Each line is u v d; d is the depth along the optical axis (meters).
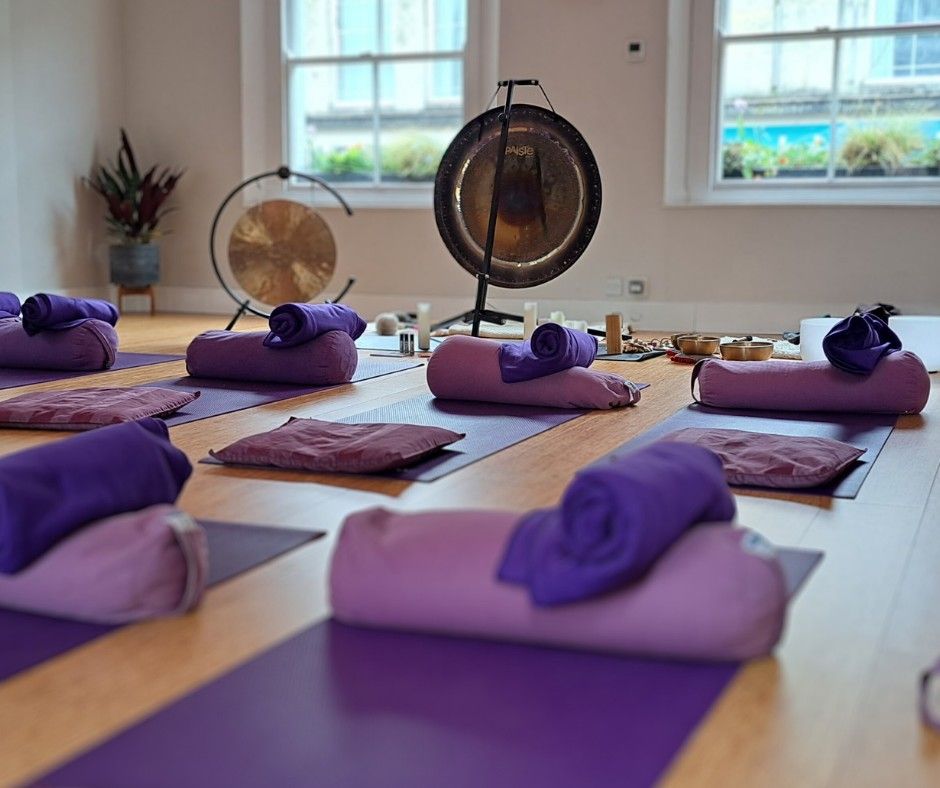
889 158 6.57
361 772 1.24
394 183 7.52
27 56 7.16
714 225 6.78
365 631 1.66
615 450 3.04
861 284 6.60
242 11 7.58
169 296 8.00
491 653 1.58
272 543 2.14
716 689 1.47
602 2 6.78
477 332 5.67
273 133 7.67
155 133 7.89
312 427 3.02
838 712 1.43
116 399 3.44
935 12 6.42
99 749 1.30
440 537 1.66
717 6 6.66
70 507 1.75
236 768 1.25
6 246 7.07
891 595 1.89
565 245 5.77
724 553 1.56
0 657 1.58
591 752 1.29
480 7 7.18
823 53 6.59
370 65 7.47
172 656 1.58
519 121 5.74
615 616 1.54
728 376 3.76
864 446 3.14
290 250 6.29
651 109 6.78
